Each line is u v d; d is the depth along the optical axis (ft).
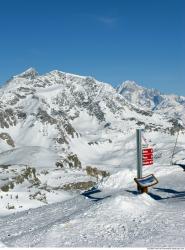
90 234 73.51
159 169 156.56
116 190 135.23
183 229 71.72
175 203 95.50
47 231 76.33
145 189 98.94
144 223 77.20
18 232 88.43
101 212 82.64
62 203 128.26
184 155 287.48
